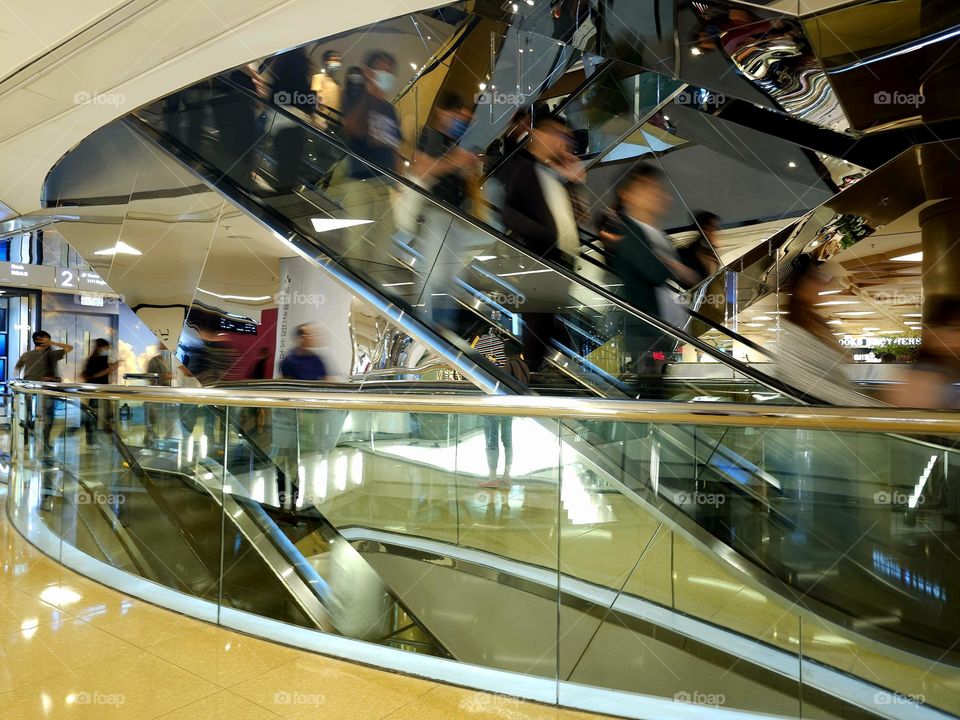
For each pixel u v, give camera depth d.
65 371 13.34
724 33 3.27
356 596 2.40
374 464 2.41
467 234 5.76
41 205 7.27
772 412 1.75
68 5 3.61
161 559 2.92
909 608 1.71
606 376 5.73
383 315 5.74
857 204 4.50
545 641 2.08
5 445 7.98
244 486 2.70
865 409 1.68
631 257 5.56
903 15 2.90
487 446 2.20
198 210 5.92
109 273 6.41
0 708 1.96
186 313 6.26
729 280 5.41
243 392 2.64
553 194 5.36
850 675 1.76
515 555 2.14
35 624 2.64
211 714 1.93
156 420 3.00
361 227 5.73
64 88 4.63
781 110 3.70
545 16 3.76
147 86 4.61
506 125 4.88
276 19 3.75
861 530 1.74
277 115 5.33
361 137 5.33
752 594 1.85
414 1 3.70
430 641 2.25
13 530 4.10
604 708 1.98
